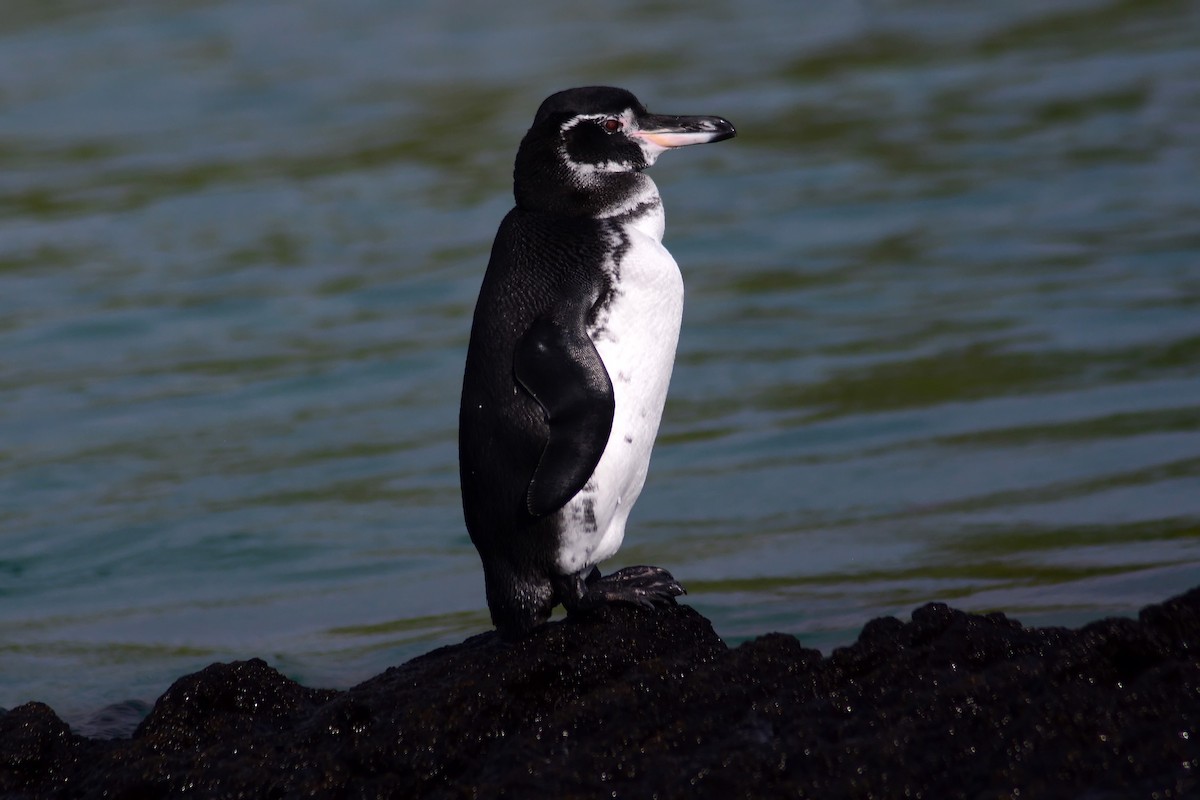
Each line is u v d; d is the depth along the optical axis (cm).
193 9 5512
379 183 3494
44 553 1714
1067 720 820
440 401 2214
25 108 4297
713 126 1124
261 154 3778
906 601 1384
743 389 2195
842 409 2066
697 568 1557
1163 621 907
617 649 1012
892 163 3472
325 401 2233
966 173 3350
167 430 2128
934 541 1567
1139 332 2286
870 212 3141
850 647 956
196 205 3384
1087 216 2978
